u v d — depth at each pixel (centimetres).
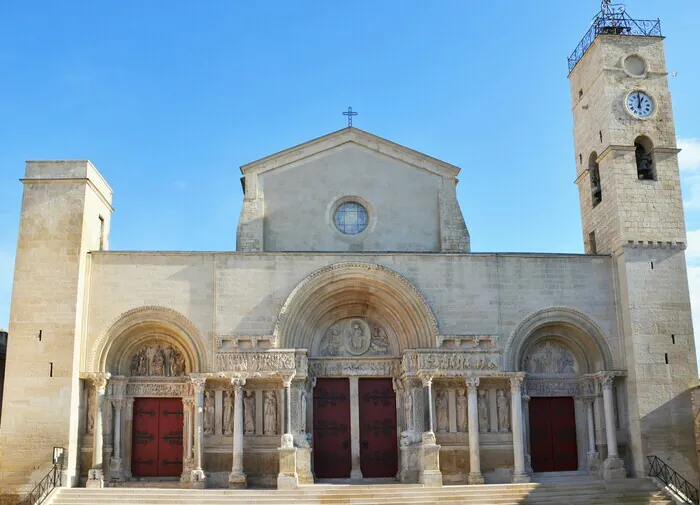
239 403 3503
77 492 3191
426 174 4003
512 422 3628
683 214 3831
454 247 3900
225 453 3550
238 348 3538
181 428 3659
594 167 4159
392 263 3719
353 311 3828
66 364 3419
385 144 4006
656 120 3950
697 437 3591
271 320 3609
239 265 3653
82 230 3562
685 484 3503
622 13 4147
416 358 3609
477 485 3388
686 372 3659
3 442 3341
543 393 3819
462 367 3603
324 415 3759
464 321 3691
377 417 3778
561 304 3759
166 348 3703
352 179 3959
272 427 3603
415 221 3941
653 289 3728
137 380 3653
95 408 3475
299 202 3909
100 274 3606
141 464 3612
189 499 3156
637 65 4038
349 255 3709
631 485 3441
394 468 3734
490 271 3753
